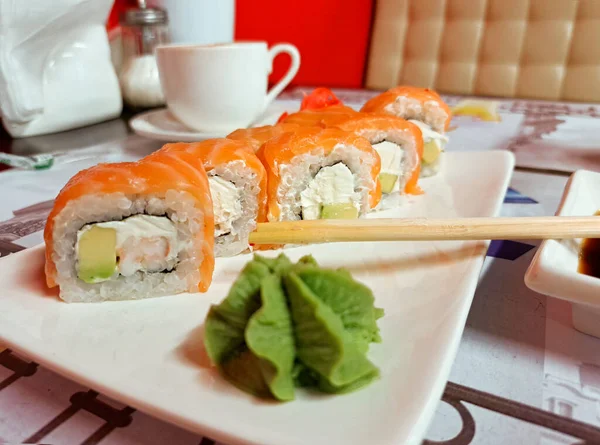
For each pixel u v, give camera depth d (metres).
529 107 0.40
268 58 0.31
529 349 0.13
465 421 0.11
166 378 0.11
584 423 0.11
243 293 0.11
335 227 0.16
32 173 0.27
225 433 0.10
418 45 0.54
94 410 0.12
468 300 0.14
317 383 0.11
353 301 0.11
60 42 0.33
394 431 0.09
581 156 0.28
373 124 0.22
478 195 0.22
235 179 0.18
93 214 0.15
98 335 0.13
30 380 0.13
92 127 0.37
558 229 0.14
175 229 0.16
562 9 0.48
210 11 0.45
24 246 0.19
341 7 0.61
